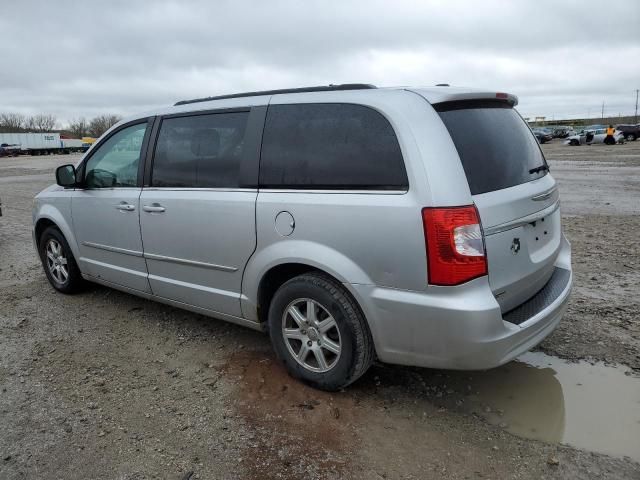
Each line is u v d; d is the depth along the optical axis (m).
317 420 3.14
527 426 3.06
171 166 4.09
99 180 4.76
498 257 2.94
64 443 2.98
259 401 3.36
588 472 2.66
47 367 3.88
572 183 14.83
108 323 4.69
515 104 3.73
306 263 3.24
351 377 3.26
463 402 3.31
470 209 2.79
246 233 3.54
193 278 4.02
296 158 3.35
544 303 3.24
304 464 2.77
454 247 2.76
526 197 3.17
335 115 3.25
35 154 79.06
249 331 4.44
